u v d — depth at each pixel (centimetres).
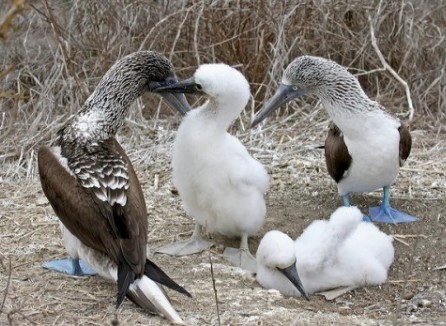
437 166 1534
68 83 1705
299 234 1314
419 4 1867
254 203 1195
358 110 1270
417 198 1434
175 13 1683
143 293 1001
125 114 1223
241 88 1154
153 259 1209
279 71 1702
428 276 1204
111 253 1007
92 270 1142
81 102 1678
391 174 1305
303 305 1105
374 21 1762
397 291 1170
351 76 1277
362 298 1153
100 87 1208
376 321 1048
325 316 1044
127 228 1006
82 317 1010
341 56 1817
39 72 1781
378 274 1166
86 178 1037
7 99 1702
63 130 1156
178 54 1772
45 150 1098
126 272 992
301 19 1750
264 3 1719
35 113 1670
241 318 1026
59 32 1733
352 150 1281
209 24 1739
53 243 1247
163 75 1249
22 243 1248
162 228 1315
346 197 1346
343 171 1302
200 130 1158
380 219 1343
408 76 1791
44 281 1114
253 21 1728
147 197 1418
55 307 1039
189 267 1186
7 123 1652
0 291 1076
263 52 1720
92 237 1023
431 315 1096
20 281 1112
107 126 1188
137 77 1224
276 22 1727
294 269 1113
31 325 988
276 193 1454
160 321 999
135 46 1758
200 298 1083
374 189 1336
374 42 1666
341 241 1140
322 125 1659
